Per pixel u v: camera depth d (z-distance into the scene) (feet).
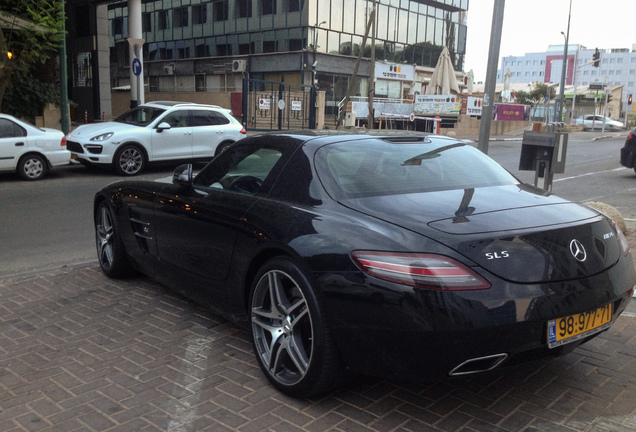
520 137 116.47
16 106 68.33
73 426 9.27
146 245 15.08
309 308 9.43
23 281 17.28
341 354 9.31
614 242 9.96
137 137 42.27
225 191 12.44
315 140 11.64
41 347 12.44
